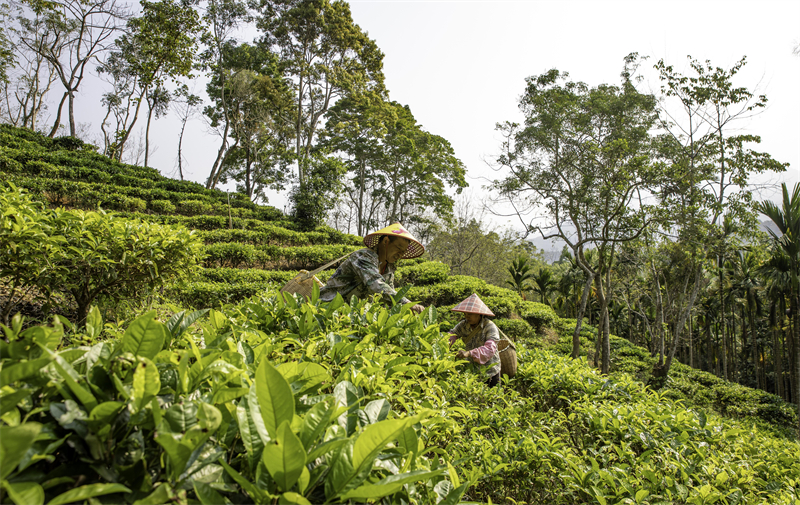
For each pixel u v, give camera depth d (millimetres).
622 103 14398
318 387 1485
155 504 792
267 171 38812
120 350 1100
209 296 9625
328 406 1204
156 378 926
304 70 32375
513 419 2643
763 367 34656
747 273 27703
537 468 2230
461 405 2498
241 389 1070
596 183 14281
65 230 3664
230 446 1083
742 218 14250
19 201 3373
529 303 20328
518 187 15500
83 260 3791
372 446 968
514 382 4152
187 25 23109
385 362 2195
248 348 1612
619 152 13719
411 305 3350
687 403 16172
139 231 4137
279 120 35156
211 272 11945
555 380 3885
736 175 14523
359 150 36500
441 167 35906
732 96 14102
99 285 3988
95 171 21031
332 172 28750
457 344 3959
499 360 3805
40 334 962
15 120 34125
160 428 889
